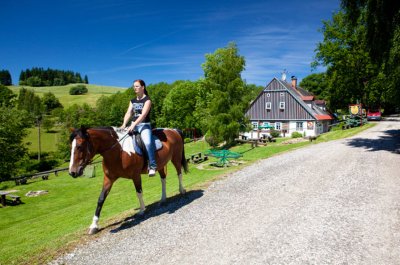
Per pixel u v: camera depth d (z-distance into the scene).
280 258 4.78
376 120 44.53
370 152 14.99
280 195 8.21
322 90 77.75
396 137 21.50
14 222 13.62
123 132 6.65
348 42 45.25
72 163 5.62
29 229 10.58
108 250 5.41
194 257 4.95
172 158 8.44
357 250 4.96
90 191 19.66
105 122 65.88
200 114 47.16
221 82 35.09
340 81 48.31
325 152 16.02
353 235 5.52
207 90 48.81
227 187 9.36
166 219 6.77
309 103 47.84
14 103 37.91
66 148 46.69
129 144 6.54
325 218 6.37
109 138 6.20
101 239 5.92
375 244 5.15
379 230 5.70
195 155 26.41
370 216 6.40
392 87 20.67
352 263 4.56
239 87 34.19
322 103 53.34
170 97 61.78
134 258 5.05
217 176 11.30
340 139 23.27
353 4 15.55
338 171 10.93
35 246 6.36
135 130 6.78
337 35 45.44
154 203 8.32
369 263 4.55
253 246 5.23
